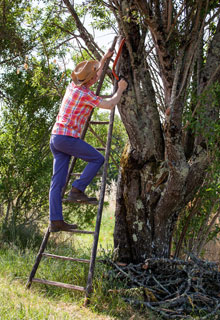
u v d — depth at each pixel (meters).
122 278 5.25
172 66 5.38
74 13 6.16
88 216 9.18
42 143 9.73
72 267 5.53
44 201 8.95
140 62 5.74
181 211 6.62
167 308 4.65
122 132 8.98
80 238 10.53
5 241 7.75
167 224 5.93
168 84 5.37
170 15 5.06
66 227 4.64
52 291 4.93
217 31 5.95
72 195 4.66
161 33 5.16
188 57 5.15
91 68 4.54
